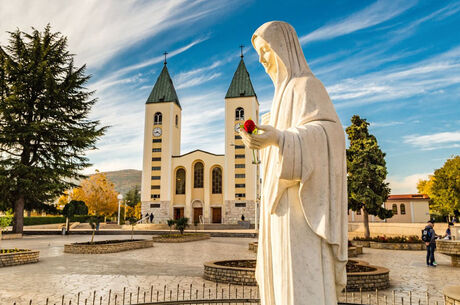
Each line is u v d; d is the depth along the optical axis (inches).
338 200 86.7
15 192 1140.5
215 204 2222.0
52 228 1558.8
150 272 435.2
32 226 1549.0
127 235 1295.5
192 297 291.4
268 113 112.1
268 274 93.2
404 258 626.2
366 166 972.6
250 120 84.2
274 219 90.1
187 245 880.3
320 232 81.4
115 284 353.7
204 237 1132.5
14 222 1137.4
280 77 102.0
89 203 2128.4
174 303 202.1
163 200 2220.7
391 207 2236.7
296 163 81.7
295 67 99.3
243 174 2145.7
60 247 781.3
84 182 2197.3
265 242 96.3
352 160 996.6
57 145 1241.4
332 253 85.0
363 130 1008.2
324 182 84.3
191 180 2267.5
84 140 1222.9
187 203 2239.2
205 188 2240.4
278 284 85.9
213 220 2240.4
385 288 342.3
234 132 2204.7
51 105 1248.2
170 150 2279.8
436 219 1955.0
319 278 80.9
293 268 82.2
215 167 2281.0
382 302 286.5
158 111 2338.8
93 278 388.5
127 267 479.5
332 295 80.9
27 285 346.3
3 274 414.9
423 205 2160.4
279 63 101.5
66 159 1262.3
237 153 2175.2
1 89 1199.6
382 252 740.0
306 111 90.0
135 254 654.5
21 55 1223.5
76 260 556.1
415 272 458.9
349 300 290.5
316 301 79.3
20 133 1112.2
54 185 1146.0
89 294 305.4
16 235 1095.0
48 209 1306.6
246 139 84.0
